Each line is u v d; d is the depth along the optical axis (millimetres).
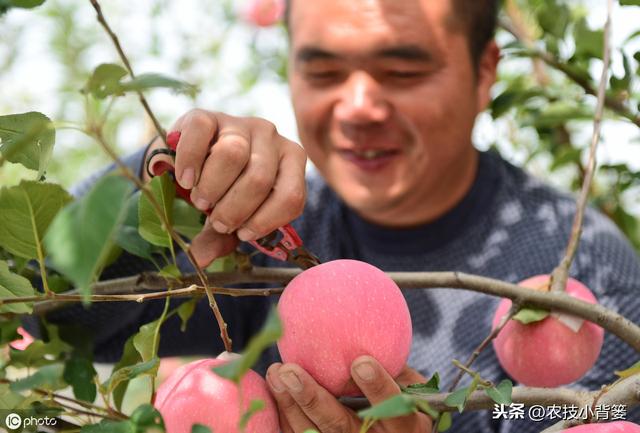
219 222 846
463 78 1463
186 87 673
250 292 872
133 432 698
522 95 1686
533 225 1578
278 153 869
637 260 1561
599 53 1491
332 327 796
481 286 989
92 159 2963
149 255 932
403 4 1376
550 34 1563
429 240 1604
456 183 1572
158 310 1479
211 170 826
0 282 847
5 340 1055
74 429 882
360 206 1573
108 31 674
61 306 1096
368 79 1428
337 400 817
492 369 1450
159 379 1639
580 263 1475
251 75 2768
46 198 791
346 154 1528
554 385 1063
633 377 802
